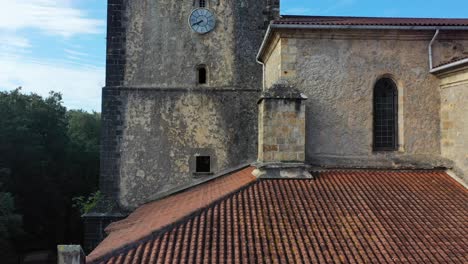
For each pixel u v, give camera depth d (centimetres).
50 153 4584
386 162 1543
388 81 1591
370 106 1562
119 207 1989
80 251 973
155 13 2083
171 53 2073
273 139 1462
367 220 1207
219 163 2038
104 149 2014
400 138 1566
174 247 1052
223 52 2092
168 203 1745
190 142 2041
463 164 1468
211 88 2064
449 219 1232
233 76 2083
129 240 1128
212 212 1216
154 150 2027
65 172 4675
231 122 2058
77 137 5397
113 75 2047
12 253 3512
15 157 4019
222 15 2105
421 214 1251
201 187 1916
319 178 1459
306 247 1074
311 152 1534
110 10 2064
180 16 2089
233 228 1139
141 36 2069
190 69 2075
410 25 1528
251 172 1659
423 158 1558
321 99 1551
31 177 4138
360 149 1551
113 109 2033
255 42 2103
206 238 1088
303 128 1469
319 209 1253
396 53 1577
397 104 1582
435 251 1080
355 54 1567
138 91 2042
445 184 1446
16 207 3753
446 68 1484
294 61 1551
